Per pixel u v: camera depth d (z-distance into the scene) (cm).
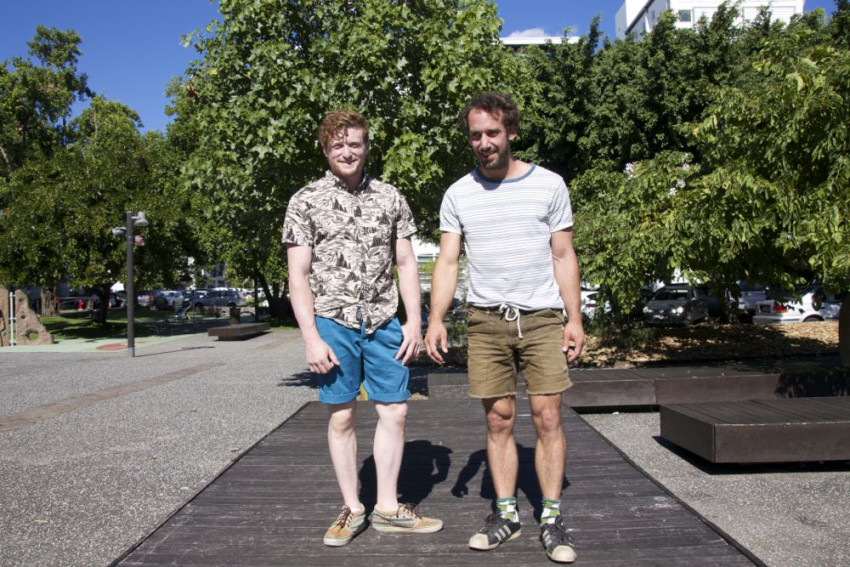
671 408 536
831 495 442
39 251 2109
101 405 834
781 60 741
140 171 2388
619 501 340
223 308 3653
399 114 714
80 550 359
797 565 330
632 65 1720
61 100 3262
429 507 339
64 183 2219
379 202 296
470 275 291
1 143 3108
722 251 748
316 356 276
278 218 838
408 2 732
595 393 688
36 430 681
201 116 788
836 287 656
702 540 286
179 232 2442
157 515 414
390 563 266
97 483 486
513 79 888
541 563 265
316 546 285
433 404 653
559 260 286
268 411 786
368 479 388
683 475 495
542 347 277
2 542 371
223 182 770
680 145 1650
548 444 280
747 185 693
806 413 502
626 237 874
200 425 702
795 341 1308
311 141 737
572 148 1755
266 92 719
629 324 1364
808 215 686
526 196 278
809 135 710
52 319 3069
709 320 1742
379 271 291
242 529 306
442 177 774
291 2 739
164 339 2119
